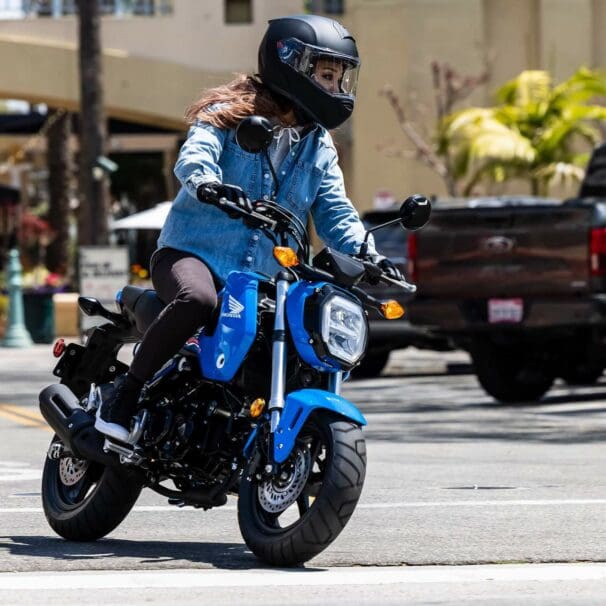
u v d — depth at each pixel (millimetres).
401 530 15266
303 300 13117
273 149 14133
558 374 32312
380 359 41781
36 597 11938
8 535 15328
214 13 78000
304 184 14328
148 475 14453
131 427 14203
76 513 14852
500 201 41125
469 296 31297
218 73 77875
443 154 67438
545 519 15984
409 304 31953
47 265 90375
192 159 13633
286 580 12633
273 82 13891
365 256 13898
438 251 31672
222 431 13867
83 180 65438
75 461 15328
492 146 65250
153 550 14297
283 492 13203
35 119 83938
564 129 66438
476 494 18094
